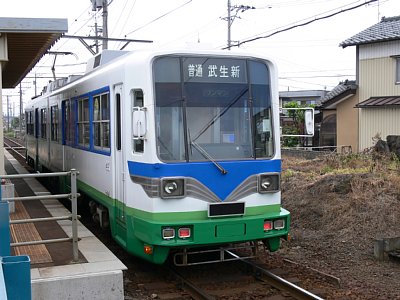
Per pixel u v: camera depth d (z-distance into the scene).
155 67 6.47
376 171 12.29
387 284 6.66
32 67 13.26
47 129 14.36
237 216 6.59
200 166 6.43
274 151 6.98
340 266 7.54
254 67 6.99
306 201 11.26
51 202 10.10
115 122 7.41
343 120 23.98
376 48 22.31
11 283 3.38
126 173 6.90
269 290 6.43
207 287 6.58
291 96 49.56
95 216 9.34
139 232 6.52
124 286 6.59
